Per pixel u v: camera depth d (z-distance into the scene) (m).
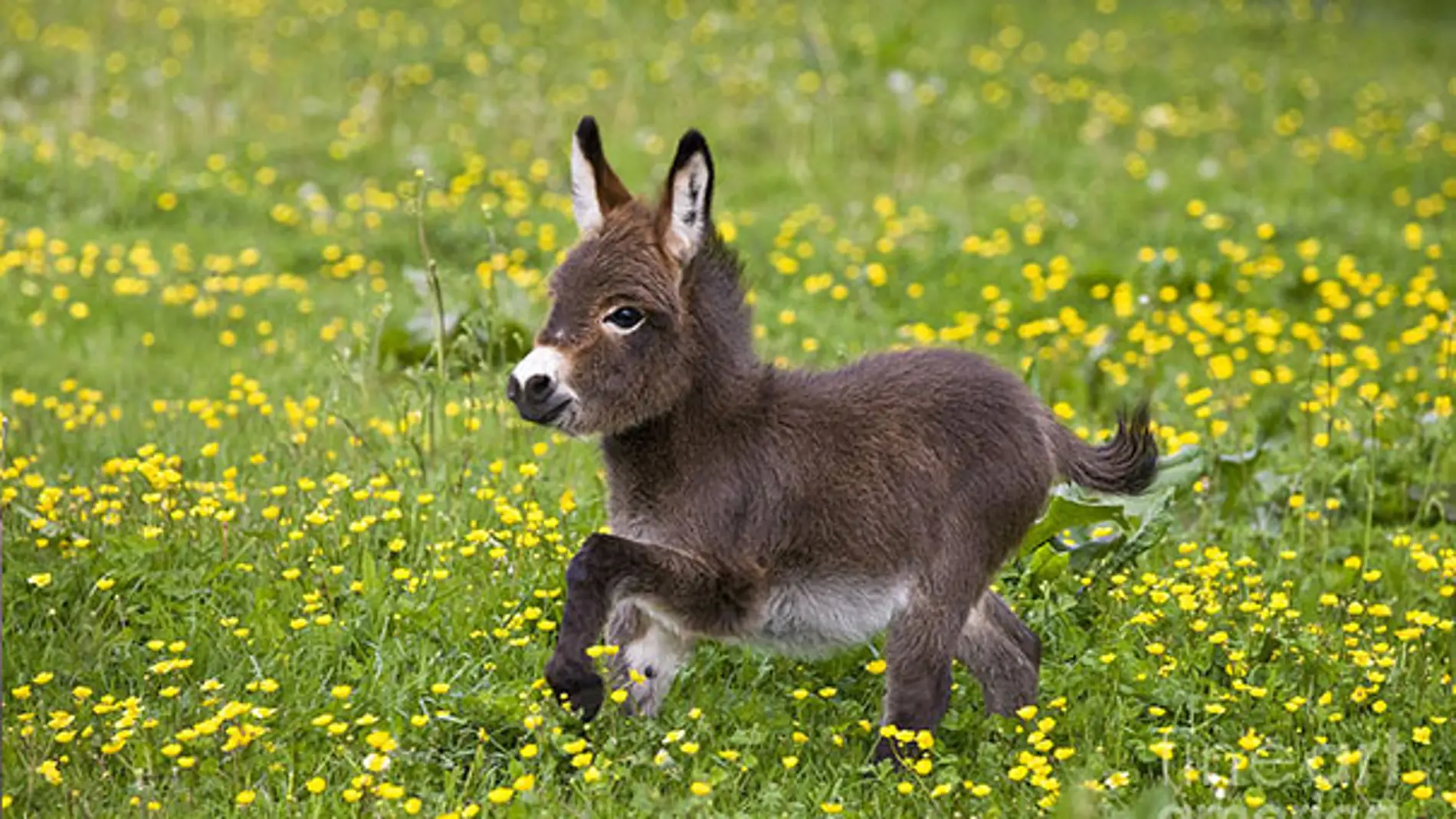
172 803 18.77
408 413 30.12
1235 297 44.25
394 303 41.41
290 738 20.19
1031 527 22.09
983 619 22.00
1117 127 62.19
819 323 40.94
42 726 20.08
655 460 20.44
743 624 20.44
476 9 70.06
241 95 60.53
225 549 24.53
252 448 30.39
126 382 36.66
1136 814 18.56
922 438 20.88
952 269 45.88
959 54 68.38
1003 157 58.56
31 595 23.20
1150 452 22.95
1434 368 37.25
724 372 20.48
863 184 55.44
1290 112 63.97
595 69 64.50
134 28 66.50
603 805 18.78
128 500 26.20
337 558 24.50
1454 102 67.38
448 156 55.59
